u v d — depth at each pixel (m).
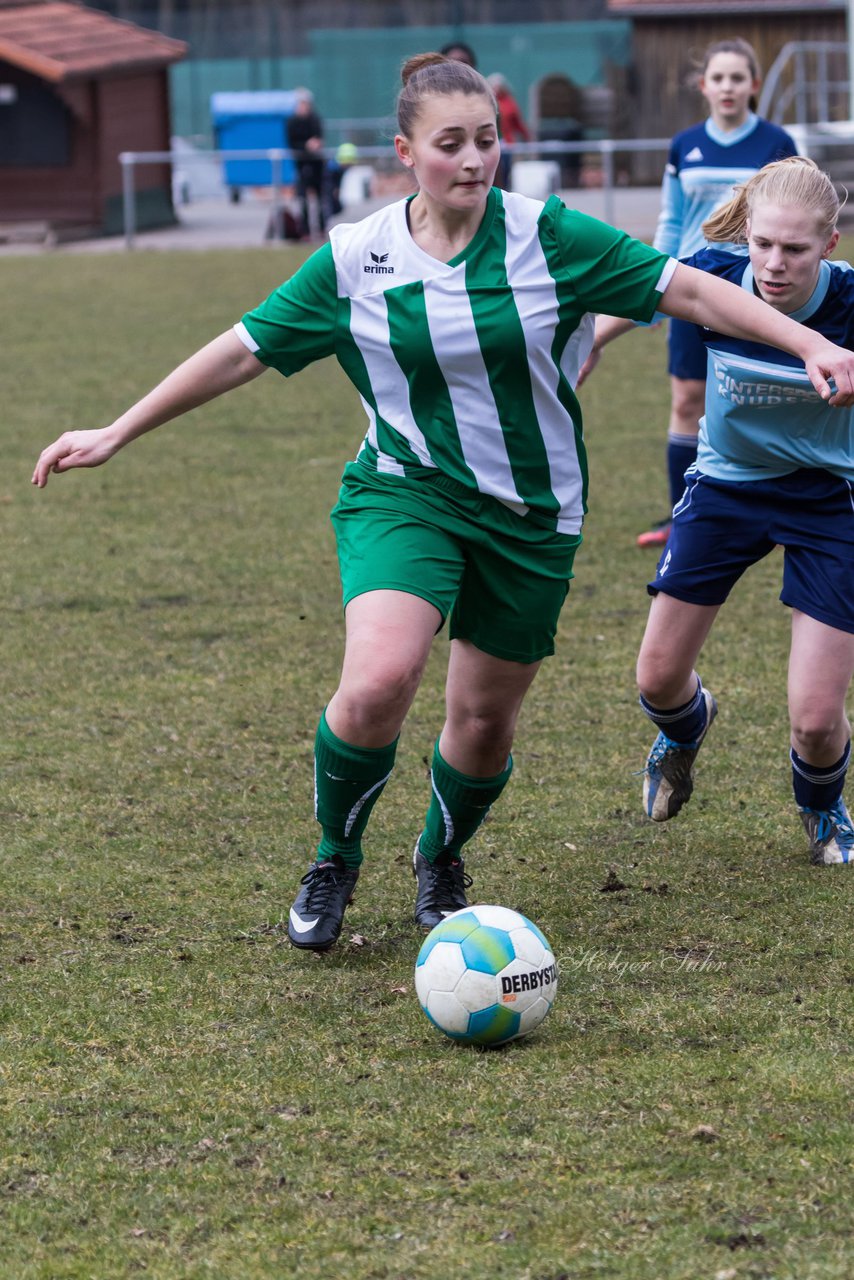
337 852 14.25
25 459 38.62
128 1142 11.29
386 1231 10.14
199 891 15.89
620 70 105.75
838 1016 12.80
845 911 14.95
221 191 119.38
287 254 80.00
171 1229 10.27
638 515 32.38
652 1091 11.69
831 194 14.03
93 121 90.69
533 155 103.56
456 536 13.52
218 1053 12.55
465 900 15.27
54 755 19.98
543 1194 10.45
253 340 13.48
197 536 31.52
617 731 20.44
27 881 16.16
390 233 13.12
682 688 16.25
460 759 14.54
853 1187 10.38
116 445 13.73
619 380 49.41
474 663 14.09
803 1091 11.61
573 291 13.05
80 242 90.94
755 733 20.17
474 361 12.97
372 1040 12.70
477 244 12.90
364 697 13.19
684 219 28.31
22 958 14.39
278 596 27.28
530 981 12.41
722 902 15.30
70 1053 12.61
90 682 22.86
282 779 19.12
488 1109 11.52
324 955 14.36
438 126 12.48
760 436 15.14
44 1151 11.21
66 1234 10.25
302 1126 11.41
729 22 104.12
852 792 18.12
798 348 12.66
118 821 17.84
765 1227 9.99
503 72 115.75
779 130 27.64
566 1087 11.80
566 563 13.92
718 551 15.66
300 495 34.88
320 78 118.56
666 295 13.02
